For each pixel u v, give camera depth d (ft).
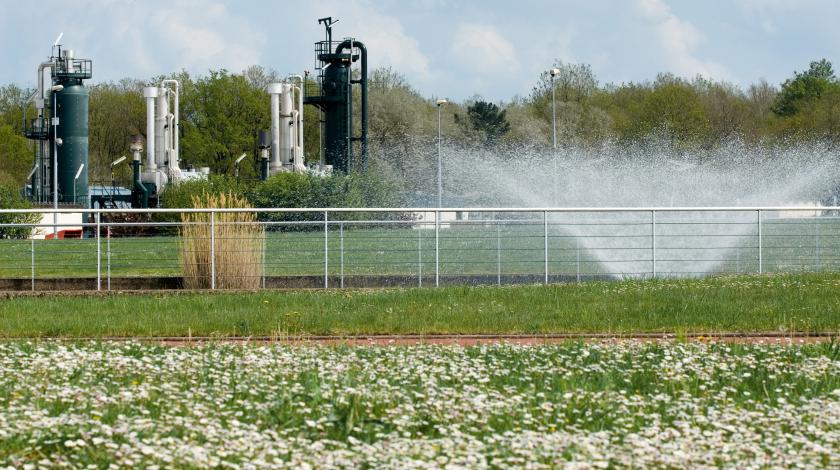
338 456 45.60
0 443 48.39
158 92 415.85
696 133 467.93
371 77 568.82
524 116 510.58
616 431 51.65
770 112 582.35
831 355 74.33
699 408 56.75
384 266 162.50
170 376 65.67
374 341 88.99
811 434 50.83
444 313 101.86
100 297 122.01
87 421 51.03
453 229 242.78
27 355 74.43
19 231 264.11
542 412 55.88
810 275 132.05
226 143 526.57
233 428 50.55
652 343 80.38
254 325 95.40
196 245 133.08
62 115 415.44
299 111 420.77
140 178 399.44
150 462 44.91
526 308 105.29
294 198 298.97
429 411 55.67
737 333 90.84
